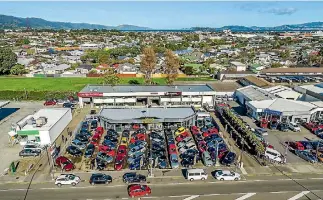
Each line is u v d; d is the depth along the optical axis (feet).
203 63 525.34
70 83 384.88
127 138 193.98
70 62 549.54
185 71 436.35
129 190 131.85
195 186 140.05
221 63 538.47
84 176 148.15
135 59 572.10
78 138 189.06
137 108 233.96
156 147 177.27
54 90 334.03
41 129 185.37
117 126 210.18
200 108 265.13
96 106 267.80
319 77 398.21
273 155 163.73
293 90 296.71
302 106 232.32
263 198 130.31
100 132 201.77
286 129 211.61
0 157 169.48
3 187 137.69
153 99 273.75
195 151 171.73
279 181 144.66
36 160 165.58
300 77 396.57
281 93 281.54
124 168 156.76
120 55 647.97
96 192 134.21
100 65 481.46
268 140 195.52
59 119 205.36
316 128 211.41
